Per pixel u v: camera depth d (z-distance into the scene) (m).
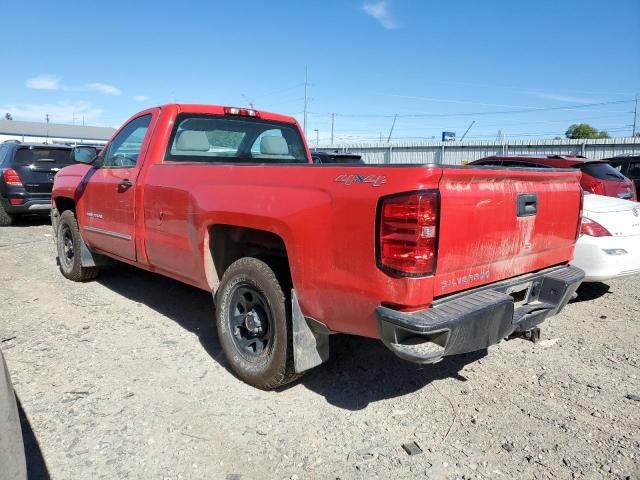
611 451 2.92
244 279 3.52
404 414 3.30
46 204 11.23
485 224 2.96
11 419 2.12
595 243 5.33
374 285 2.70
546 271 3.69
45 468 2.69
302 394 3.54
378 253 2.67
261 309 3.55
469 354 4.29
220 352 4.20
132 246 4.77
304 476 2.68
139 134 4.90
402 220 2.58
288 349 3.30
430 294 2.69
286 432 3.07
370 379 3.79
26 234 10.34
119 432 3.02
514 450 2.92
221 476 2.67
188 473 2.68
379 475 2.70
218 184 3.66
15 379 3.64
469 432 3.10
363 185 2.74
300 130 5.74
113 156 5.32
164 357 4.09
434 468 2.76
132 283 6.27
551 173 3.50
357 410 3.34
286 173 3.19
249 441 2.97
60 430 3.02
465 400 3.49
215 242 3.83
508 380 3.81
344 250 2.82
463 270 2.88
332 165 2.93
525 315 3.30
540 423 3.21
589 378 3.85
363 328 2.87
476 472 2.73
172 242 4.17
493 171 2.95
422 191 2.56
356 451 2.90
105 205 5.18
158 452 2.85
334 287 2.90
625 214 5.56
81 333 4.57
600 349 4.42
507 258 3.23
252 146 5.25
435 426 3.16
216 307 3.83
